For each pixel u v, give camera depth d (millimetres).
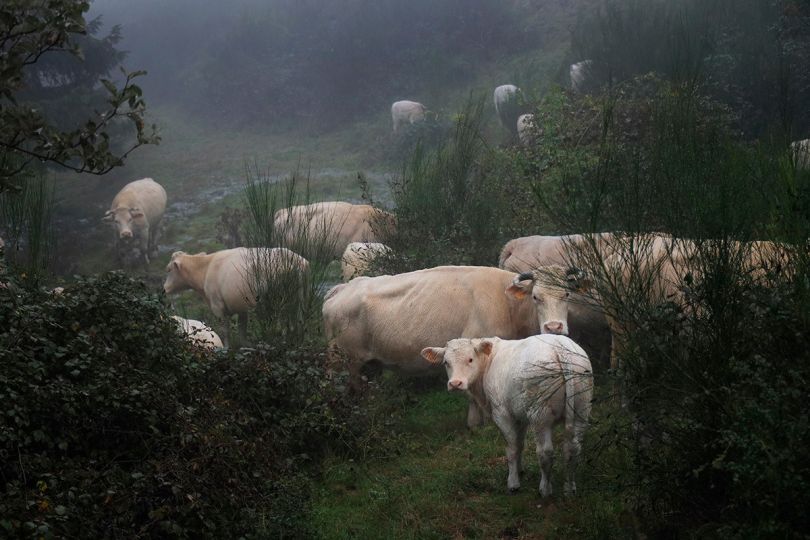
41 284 7551
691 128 6480
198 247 19859
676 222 5910
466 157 13086
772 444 4453
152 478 5707
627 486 5594
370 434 7852
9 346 5809
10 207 7902
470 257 11562
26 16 4969
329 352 9102
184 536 5512
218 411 6750
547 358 6172
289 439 7383
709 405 5141
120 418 6219
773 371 4879
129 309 6844
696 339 5391
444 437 8258
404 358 9156
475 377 6883
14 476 5453
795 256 5199
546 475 6324
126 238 18594
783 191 5465
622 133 11922
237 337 12586
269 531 5906
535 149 13734
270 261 10438
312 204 15984
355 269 12211
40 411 5730
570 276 7270
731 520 4898
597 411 7246
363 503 6852
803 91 14227
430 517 6500
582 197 6375
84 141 5168
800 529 4516
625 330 5773
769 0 18000
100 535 5238
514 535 6094
